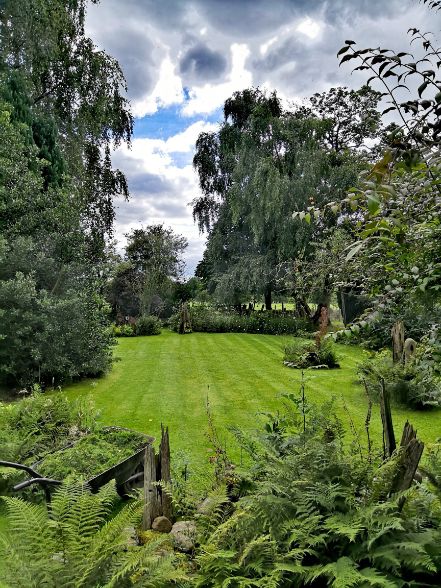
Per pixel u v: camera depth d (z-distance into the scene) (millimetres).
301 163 14852
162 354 11461
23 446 3506
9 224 8023
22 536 1868
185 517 2363
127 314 20875
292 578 1776
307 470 2150
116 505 3305
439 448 2779
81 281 8344
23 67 10531
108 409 6180
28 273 7566
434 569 1554
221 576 1807
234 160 17219
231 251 18641
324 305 14273
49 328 6992
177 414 5887
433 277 1954
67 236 8258
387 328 7160
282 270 15758
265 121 15867
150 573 1718
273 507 1967
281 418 3061
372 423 5176
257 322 16875
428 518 1937
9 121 8773
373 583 1509
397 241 1811
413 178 1885
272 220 15609
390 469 1943
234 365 9773
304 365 9359
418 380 5629
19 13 9695
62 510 1998
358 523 1750
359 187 1725
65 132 12508
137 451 3639
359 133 16375
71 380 7914
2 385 7066
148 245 22438
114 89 13219
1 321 6699
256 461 2619
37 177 8797
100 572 1694
